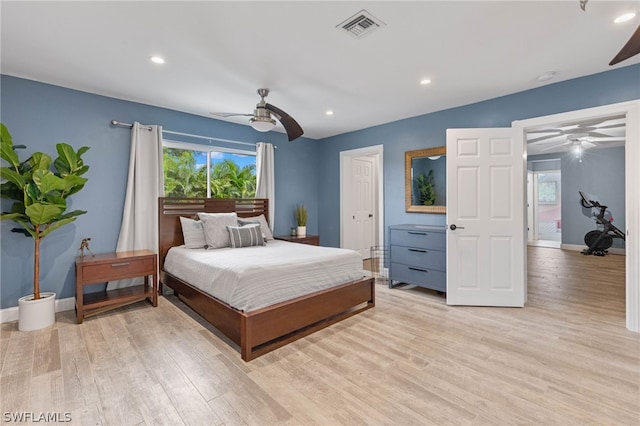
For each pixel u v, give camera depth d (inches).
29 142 119.9
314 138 229.1
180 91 131.9
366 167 239.0
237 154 189.6
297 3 73.9
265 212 193.8
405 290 159.0
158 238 149.4
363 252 235.1
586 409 65.5
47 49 96.1
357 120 179.2
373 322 115.1
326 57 102.0
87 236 133.1
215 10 76.4
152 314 122.9
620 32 87.3
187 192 169.2
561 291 152.5
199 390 73.0
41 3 73.2
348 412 65.5
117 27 84.0
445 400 69.2
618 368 81.3
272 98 141.5
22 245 118.7
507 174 130.0
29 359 86.4
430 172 166.4
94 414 64.6
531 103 130.3
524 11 77.7
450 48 96.5
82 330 106.8
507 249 130.0
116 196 140.7
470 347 94.1
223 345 96.0
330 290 112.9
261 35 88.4
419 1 73.6
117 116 140.9
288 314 97.7
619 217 264.7
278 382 76.4
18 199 111.7
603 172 271.4
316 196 232.7
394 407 67.0
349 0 73.0
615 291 152.2
